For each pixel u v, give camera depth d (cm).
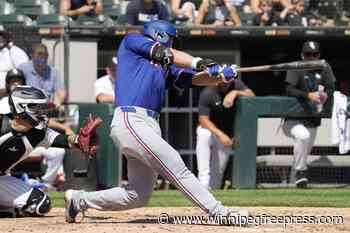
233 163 4184
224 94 4125
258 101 4153
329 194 3747
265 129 4188
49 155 4006
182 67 2305
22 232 2195
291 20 4947
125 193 2372
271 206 3167
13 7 5078
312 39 4900
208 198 2305
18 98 2566
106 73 4719
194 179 2300
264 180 4247
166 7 4784
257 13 4997
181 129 4419
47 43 4612
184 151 4412
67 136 2588
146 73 2292
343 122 4175
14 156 2669
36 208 2716
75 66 4612
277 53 5262
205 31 4669
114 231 2183
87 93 4628
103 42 4716
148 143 2256
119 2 5044
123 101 2298
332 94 4175
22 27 4638
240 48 4944
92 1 4903
